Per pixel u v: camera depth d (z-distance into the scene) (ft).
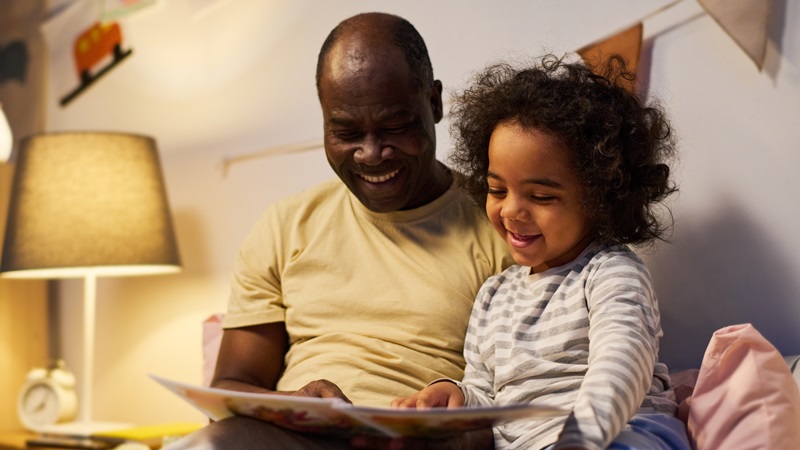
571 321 3.91
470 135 4.47
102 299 8.41
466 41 6.00
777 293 4.78
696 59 5.03
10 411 8.27
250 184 7.33
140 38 8.19
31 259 7.13
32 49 9.09
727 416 3.83
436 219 4.87
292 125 7.03
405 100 4.48
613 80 4.35
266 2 7.25
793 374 4.32
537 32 5.64
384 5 6.48
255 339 5.00
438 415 3.06
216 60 7.61
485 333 4.30
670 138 4.61
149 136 7.62
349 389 4.56
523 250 4.06
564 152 3.93
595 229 4.08
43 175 7.27
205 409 3.70
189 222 7.79
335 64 4.53
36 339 8.59
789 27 4.73
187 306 7.73
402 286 4.74
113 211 7.17
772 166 4.78
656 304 3.93
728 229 4.93
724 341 3.89
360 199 4.71
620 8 5.28
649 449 3.39
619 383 3.19
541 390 3.89
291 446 3.55
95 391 8.41
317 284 4.88
